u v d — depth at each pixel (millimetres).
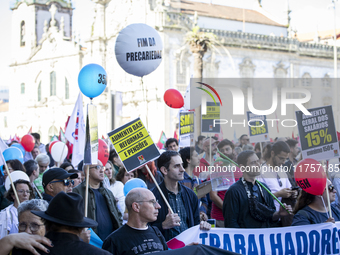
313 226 5730
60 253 3725
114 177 8328
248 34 41469
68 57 56438
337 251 5797
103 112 50188
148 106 46531
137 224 4906
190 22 46906
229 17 55500
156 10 45938
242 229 5617
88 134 6203
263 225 5750
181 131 9984
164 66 45531
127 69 8570
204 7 54312
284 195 5766
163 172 5980
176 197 5996
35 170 7945
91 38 52406
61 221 3807
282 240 5656
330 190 5949
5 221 5941
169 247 5520
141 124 6094
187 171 7805
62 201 3867
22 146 13711
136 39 8453
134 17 48531
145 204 4879
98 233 6023
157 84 45906
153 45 8531
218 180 5496
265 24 58344
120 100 18578
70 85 56219
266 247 5641
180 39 46438
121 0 50125
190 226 5965
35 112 60312
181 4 53031
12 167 8641
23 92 62188
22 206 4602
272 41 42594
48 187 6059
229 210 5652
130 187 6867
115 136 6047
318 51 45219
